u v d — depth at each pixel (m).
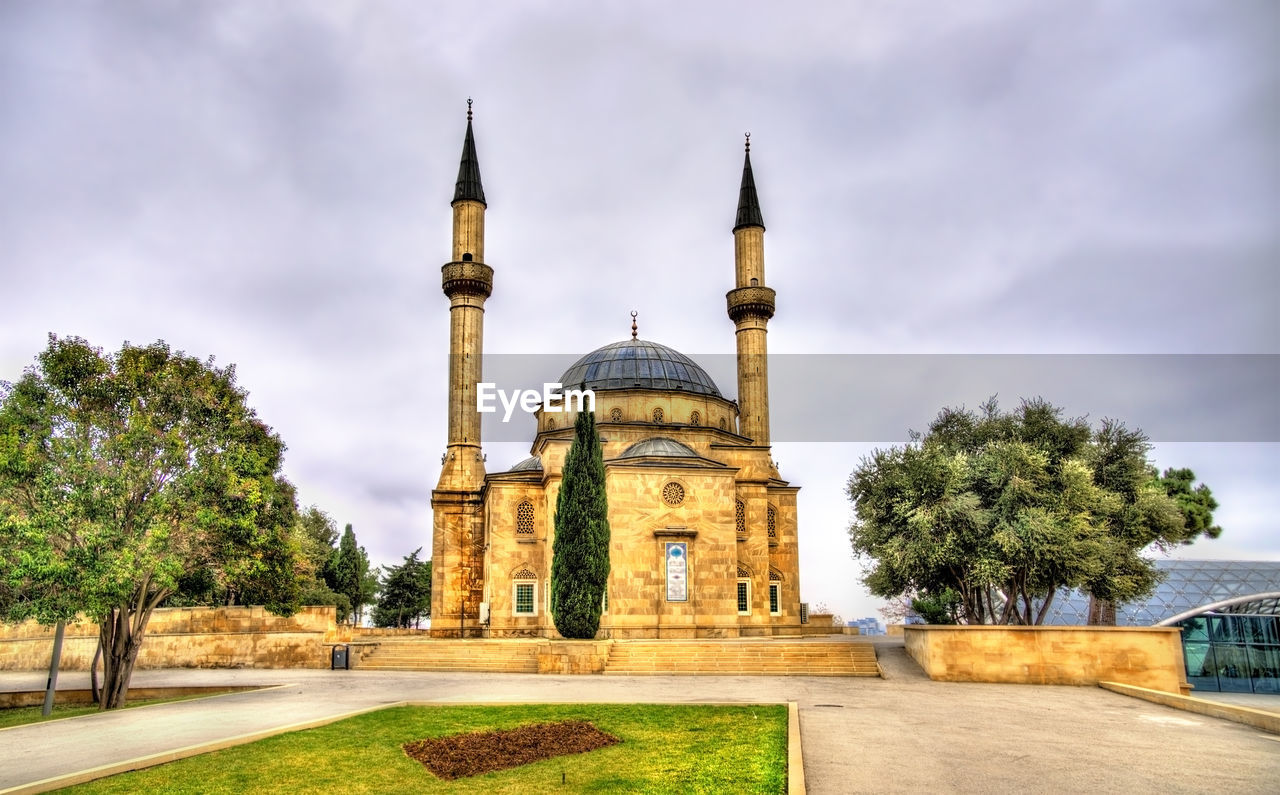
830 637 57.62
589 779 15.93
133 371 30.75
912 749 18.91
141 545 28.28
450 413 60.59
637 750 18.38
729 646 39.12
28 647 48.03
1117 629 32.97
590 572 41.97
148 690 33.16
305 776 16.39
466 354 60.84
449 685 32.59
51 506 27.72
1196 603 63.81
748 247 65.44
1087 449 43.53
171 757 17.64
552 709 23.98
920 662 36.94
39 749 19.17
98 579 27.03
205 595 36.25
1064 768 16.94
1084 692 30.44
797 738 19.50
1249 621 47.56
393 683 33.78
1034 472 39.97
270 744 19.03
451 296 61.88
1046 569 38.59
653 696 28.16
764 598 55.44
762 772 16.05
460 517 58.25
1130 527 42.47
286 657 45.31
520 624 53.72
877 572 43.94
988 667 33.47
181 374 31.75
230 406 32.28
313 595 67.88
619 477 50.12
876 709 25.55
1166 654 32.72
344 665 43.28
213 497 31.31
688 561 49.62
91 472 28.53
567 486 43.09
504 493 55.22
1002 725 22.47
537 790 15.29
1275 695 45.22
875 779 15.91
